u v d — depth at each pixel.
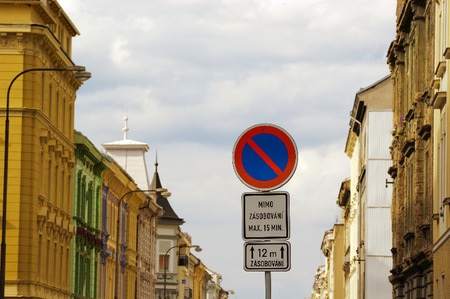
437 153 39.47
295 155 14.05
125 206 94.06
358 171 93.06
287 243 14.19
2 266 40.06
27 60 55.03
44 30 54.91
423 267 45.19
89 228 74.62
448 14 35.38
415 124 47.34
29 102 55.06
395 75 59.78
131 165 116.25
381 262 80.44
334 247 138.88
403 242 53.50
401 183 55.12
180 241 137.75
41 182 57.19
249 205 14.23
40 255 57.12
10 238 54.22
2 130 54.69
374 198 81.06
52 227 60.03
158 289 125.94
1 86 54.94
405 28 52.84
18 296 53.41
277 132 14.09
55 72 60.50
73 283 68.19
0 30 54.47
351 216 108.00
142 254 106.06
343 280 137.50
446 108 36.41
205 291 196.00
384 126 81.50
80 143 69.56
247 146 14.13
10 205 54.38
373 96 84.06
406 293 52.66
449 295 34.88
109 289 84.62
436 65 39.91
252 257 14.20
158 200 129.75
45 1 59.19
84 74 48.44
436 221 39.31
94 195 76.81
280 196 14.19
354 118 83.81
